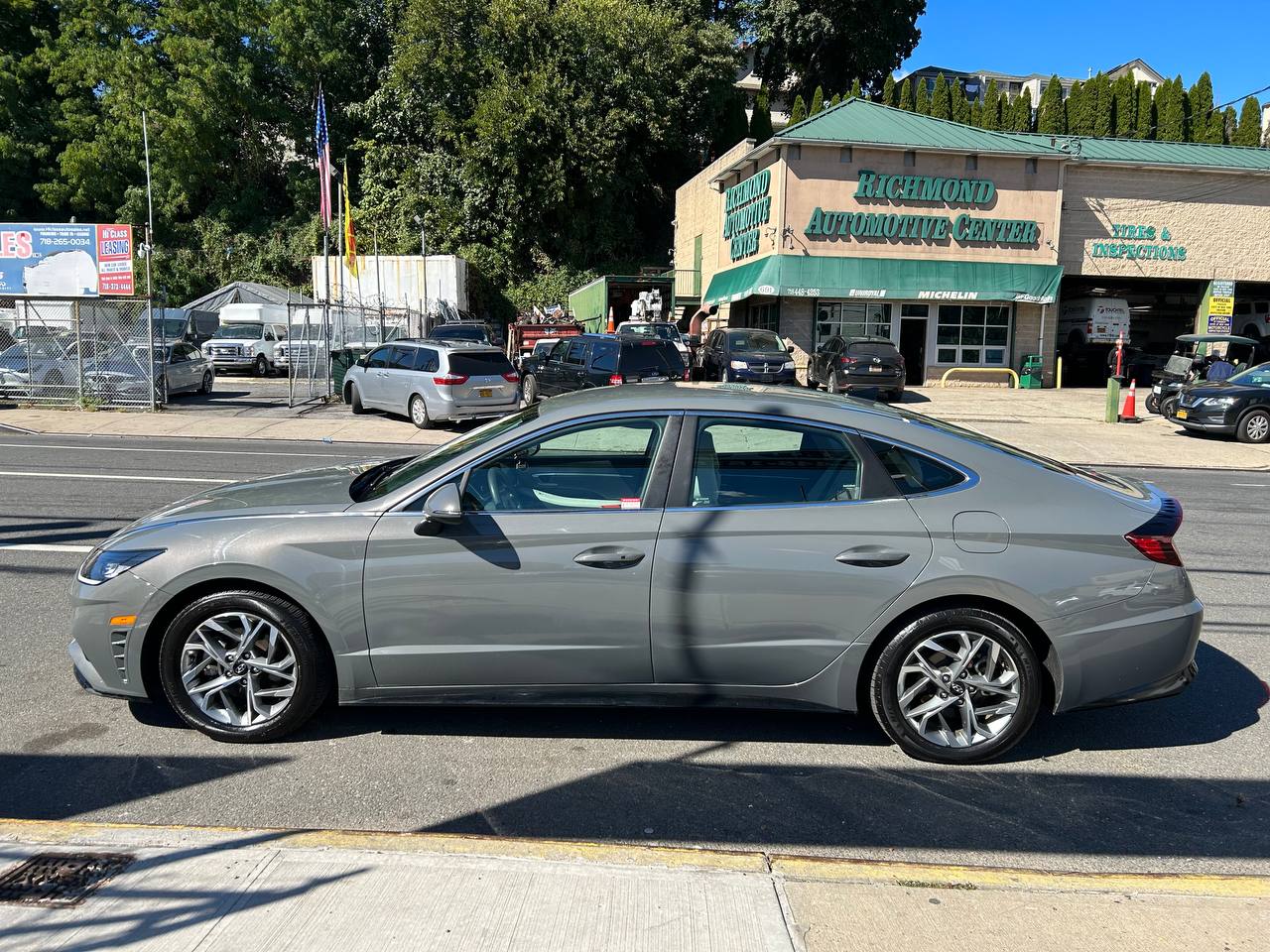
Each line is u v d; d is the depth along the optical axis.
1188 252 28.55
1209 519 10.11
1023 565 3.77
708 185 33.41
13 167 45.16
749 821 3.42
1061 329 32.25
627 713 4.43
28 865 2.85
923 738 3.89
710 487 3.92
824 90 50.88
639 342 17.80
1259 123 42.69
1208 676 5.10
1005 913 2.72
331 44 47.03
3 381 18.47
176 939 2.50
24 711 4.31
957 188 26.19
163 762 3.84
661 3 44.47
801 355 26.84
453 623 3.86
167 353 20.91
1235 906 2.79
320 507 4.01
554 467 3.98
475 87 42.59
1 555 7.07
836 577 3.79
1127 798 3.66
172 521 4.05
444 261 36.38
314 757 3.92
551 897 2.72
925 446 3.97
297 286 44.75
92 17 44.84
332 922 2.58
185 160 44.69
